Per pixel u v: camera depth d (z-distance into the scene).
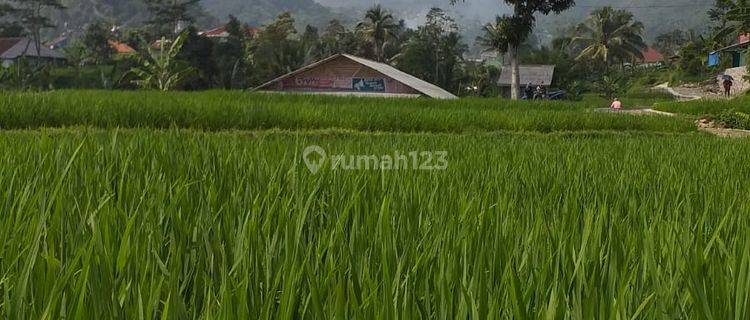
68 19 177.62
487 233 2.44
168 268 2.10
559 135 14.76
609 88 62.47
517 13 37.78
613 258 1.96
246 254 1.98
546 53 74.56
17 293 1.59
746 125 20.02
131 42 87.75
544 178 4.62
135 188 3.29
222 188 3.47
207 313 1.57
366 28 77.88
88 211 2.61
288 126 13.57
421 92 40.31
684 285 1.97
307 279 1.88
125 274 1.92
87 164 4.15
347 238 2.61
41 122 11.91
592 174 5.05
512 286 1.62
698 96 53.25
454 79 74.56
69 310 1.56
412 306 1.68
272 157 5.27
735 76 45.66
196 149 4.84
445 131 14.61
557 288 1.84
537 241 2.38
